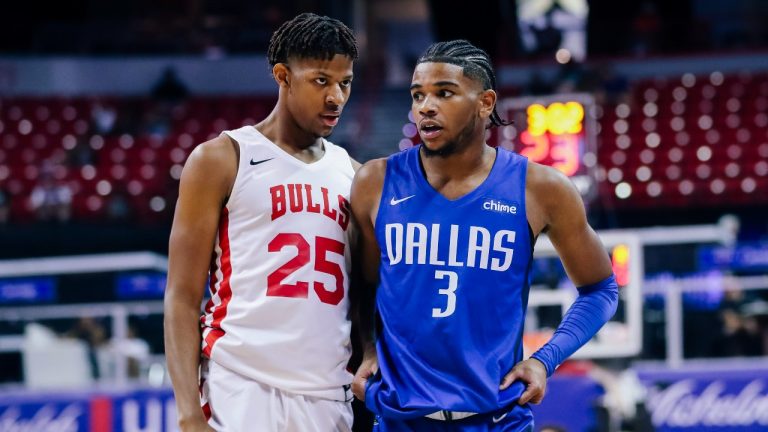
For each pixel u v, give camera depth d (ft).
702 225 117.29
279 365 25.40
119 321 67.56
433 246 24.54
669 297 62.85
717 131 129.90
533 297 59.06
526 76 148.15
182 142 136.56
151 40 157.89
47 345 66.74
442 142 24.31
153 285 80.48
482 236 24.56
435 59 24.32
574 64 135.54
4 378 72.64
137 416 59.16
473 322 24.36
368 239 25.81
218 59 157.38
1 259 109.91
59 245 110.63
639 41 149.59
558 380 55.26
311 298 25.71
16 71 152.05
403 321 24.52
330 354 25.95
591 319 25.62
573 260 25.75
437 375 24.08
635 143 128.47
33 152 133.49
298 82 25.39
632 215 118.21
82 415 59.36
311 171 26.37
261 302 25.48
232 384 25.49
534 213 24.99
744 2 163.12
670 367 59.77
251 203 25.68
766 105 134.00
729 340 69.56
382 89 157.79
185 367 24.85
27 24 163.84
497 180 25.03
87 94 154.30
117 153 132.67
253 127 26.66
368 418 28.89
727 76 140.67
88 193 124.98
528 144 78.48
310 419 25.76
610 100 134.41
